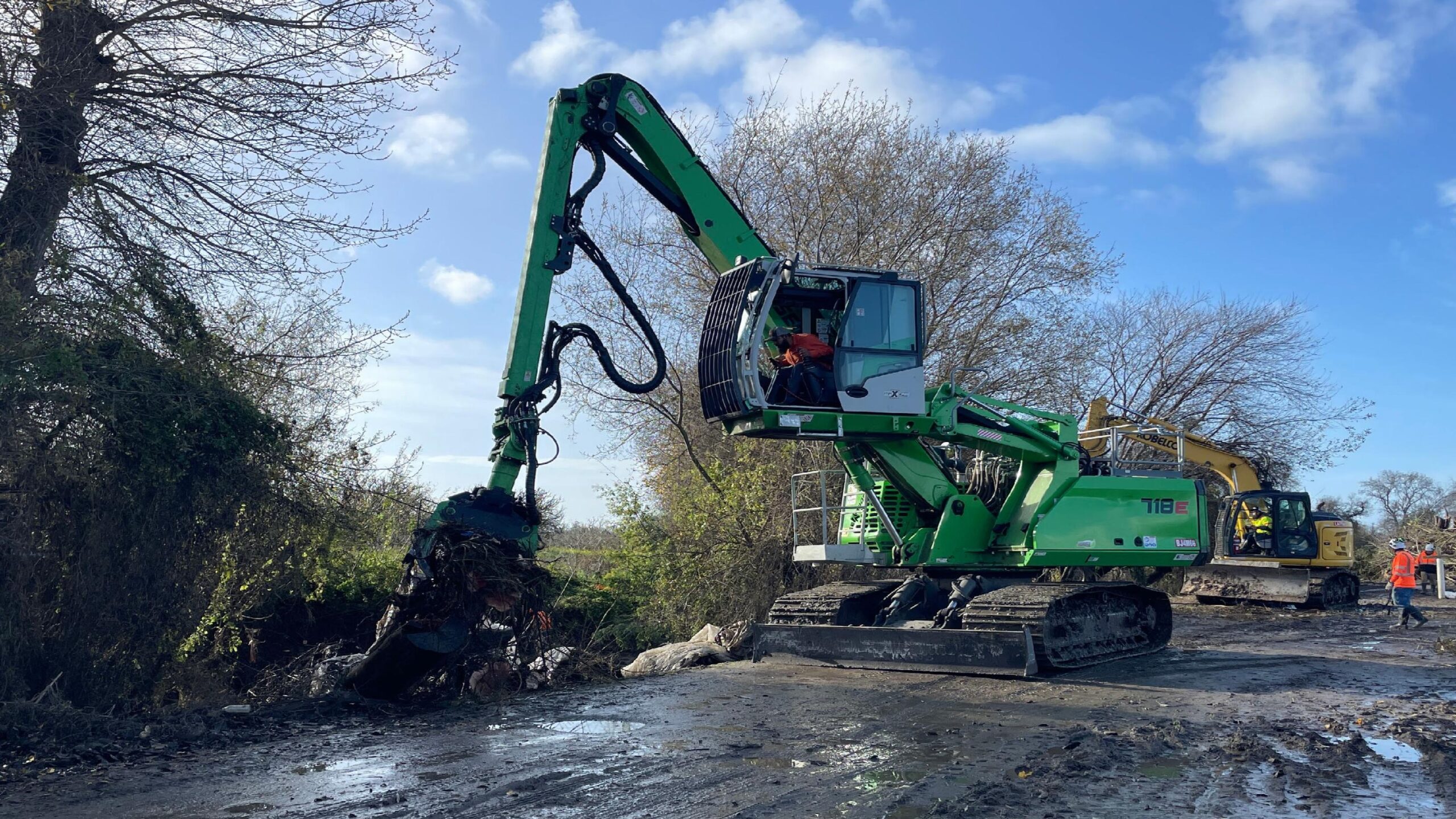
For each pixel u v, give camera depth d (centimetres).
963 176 2175
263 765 661
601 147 1038
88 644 955
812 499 1786
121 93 1024
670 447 2066
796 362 1023
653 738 756
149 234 1028
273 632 1491
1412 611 1752
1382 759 707
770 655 1195
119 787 602
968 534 1166
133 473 968
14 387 855
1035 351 2281
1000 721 829
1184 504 1227
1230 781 637
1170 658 1256
